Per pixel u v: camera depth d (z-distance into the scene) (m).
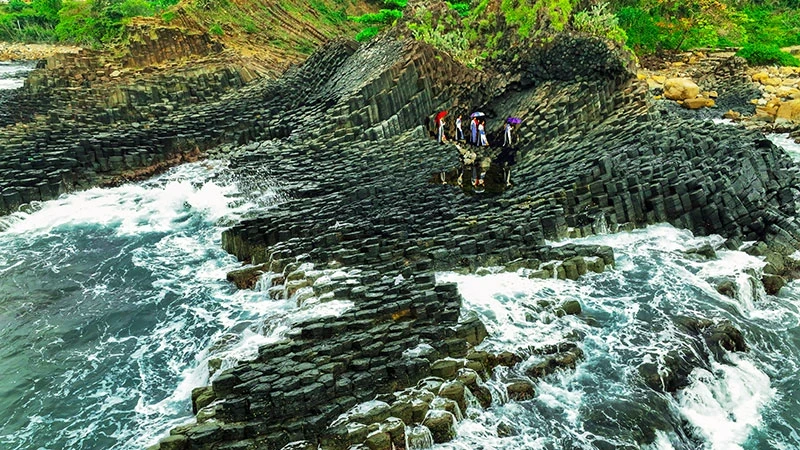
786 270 24.05
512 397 16.86
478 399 16.62
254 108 40.34
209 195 29.98
